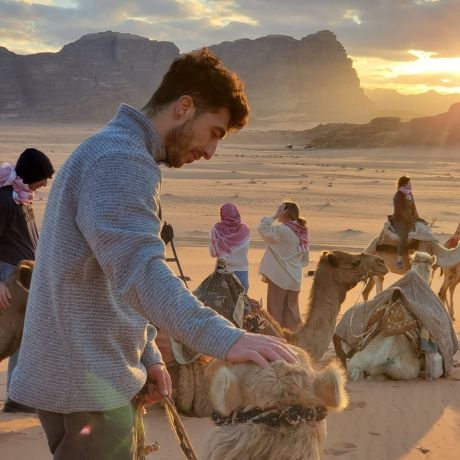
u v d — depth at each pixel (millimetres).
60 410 3197
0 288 7137
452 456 7094
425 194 48188
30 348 3248
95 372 3191
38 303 3246
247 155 128625
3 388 9484
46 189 42250
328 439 7527
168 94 3297
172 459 6707
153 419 8062
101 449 3264
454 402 8938
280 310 11828
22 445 6934
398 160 115500
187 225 31938
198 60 3303
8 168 7781
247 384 2941
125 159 3088
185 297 2895
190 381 7965
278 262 11727
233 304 7496
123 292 2936
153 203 3117
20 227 7793
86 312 3188
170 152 3367
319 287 8320
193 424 7836
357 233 30125
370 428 7883
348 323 10289
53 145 132625
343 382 2986
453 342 10359
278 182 57281
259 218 35312
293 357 2965
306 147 190875
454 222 35438
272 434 2881
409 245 16031
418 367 9922
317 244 27062
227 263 11656
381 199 44469
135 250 2955
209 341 2838
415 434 7738
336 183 57406
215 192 46594
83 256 3139
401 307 10008
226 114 3332
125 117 3281
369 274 8320
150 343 3715
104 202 3006
